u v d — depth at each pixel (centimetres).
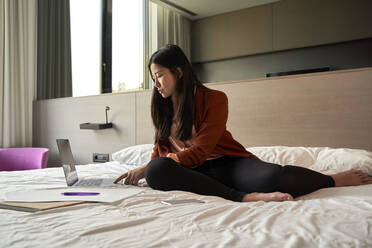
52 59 346
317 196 103
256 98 206
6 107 303
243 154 126
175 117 127
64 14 351
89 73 378
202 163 123
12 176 147
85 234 56
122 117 271
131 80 422
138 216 70
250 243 51
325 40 444
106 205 81
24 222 64
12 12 309
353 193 101
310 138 187
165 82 124
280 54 485
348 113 176
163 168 104
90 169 177
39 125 329
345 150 154
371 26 416
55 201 82
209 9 505
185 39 535
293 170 105
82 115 296
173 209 76
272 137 200
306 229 59
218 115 124
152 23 466
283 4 472
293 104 193
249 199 97
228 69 528
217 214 72
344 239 53
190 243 51
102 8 388
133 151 207
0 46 302
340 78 178
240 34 505
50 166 321
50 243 51
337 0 436
